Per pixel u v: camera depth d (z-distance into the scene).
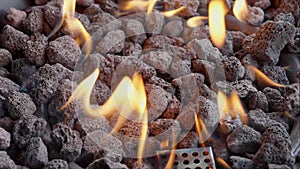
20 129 0.94
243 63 1.04
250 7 1.11
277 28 1.02
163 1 1.11
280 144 0.93
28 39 1.05
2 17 1.09
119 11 1.11
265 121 0.97
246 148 0.94
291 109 0.97
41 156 0.91
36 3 1.12
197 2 1.10
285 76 1.03
